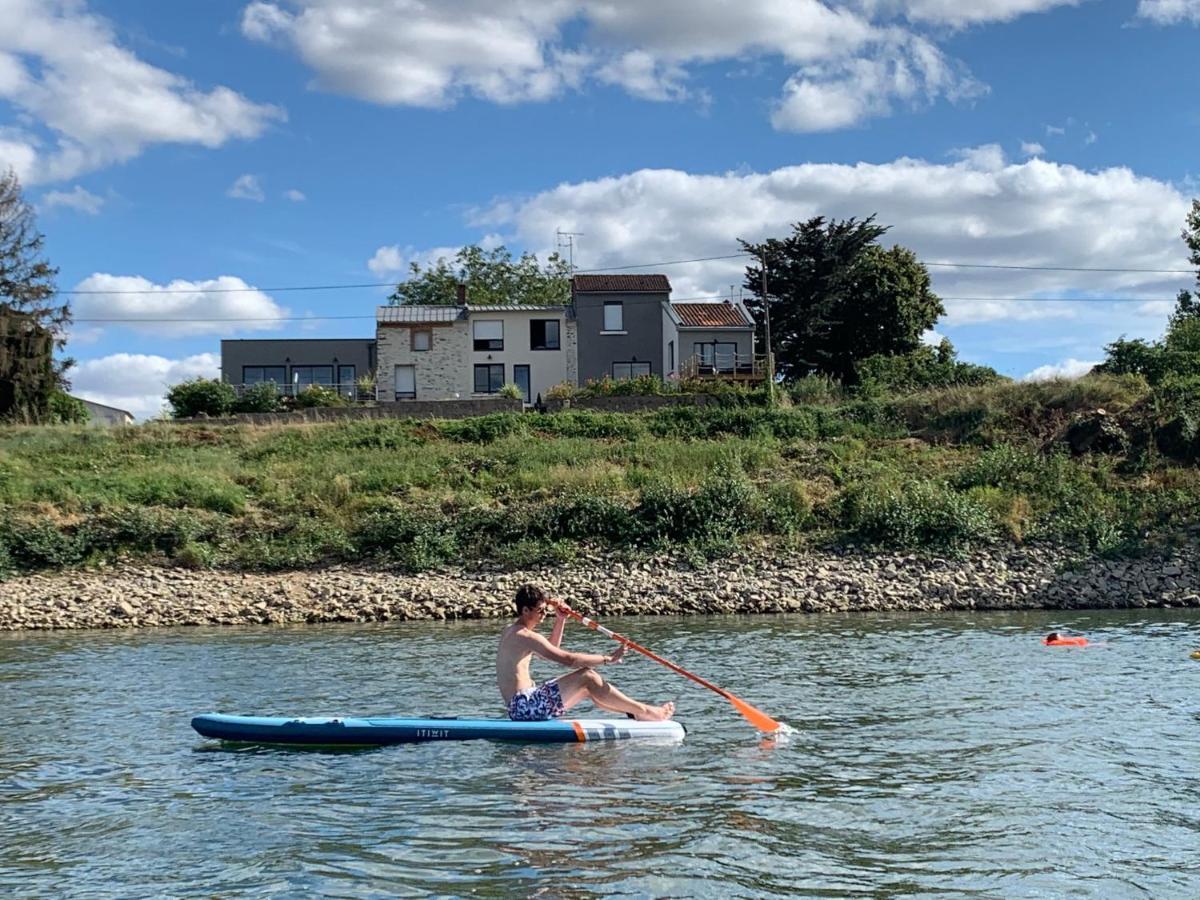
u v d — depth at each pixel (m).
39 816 8.09
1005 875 6.80
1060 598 22.27
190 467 31.05
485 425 35.16
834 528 26.30
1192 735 10.34
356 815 8.01
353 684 13.67
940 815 7.94
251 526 26.97
